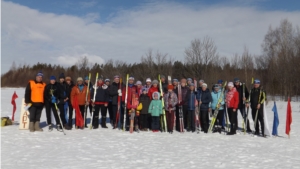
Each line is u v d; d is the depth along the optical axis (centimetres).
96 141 887
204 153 745
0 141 862
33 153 720
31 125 1045
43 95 1057
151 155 714
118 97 1124
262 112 1028
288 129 1007
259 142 918
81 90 1133
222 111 1089
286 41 3819
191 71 3212
